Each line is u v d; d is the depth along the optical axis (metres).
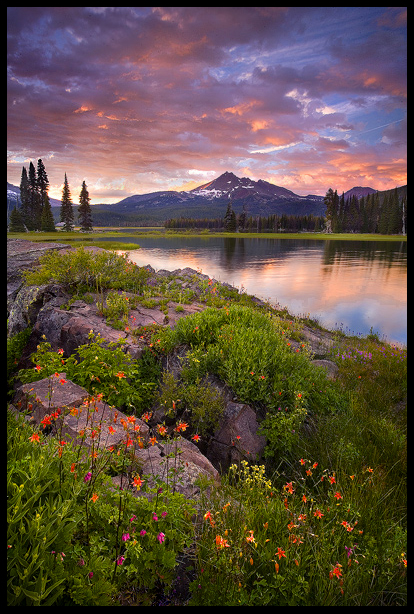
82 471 2.93
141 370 6.88
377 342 13.16
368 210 171.12
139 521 2.78
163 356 7.34
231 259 47.50
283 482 4.93
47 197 123.94
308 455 5.21
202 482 3.65
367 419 6.47
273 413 6.00
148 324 8.62
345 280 28.80
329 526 3.54
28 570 1.95
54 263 10.62
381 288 25.00
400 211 137.50
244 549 2.85
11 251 14.15
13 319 9.68
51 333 8.64
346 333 14.31
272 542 3.05
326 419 6.23
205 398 5.82
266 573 2.75
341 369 9.30
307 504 3.98
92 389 5.75
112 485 3.07
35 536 2.16
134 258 47.62
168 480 3.50
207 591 2.49
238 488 4.06
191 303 11.67
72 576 2.13
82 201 130.00
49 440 3.34
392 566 2.99
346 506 3.71
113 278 12.02
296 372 6.90
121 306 9.31
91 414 4.23
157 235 146.50
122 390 5.89
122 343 7.02
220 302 12.02
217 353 6.68
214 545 2.77
